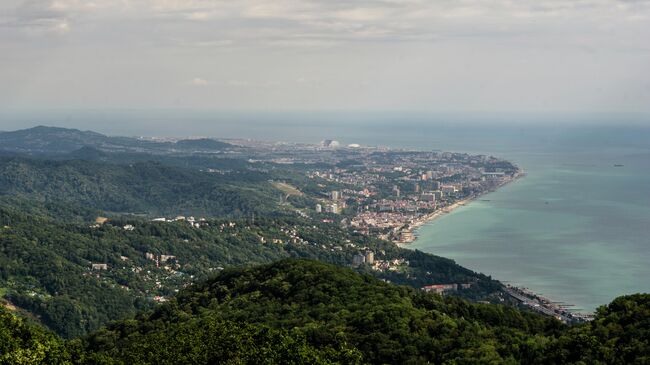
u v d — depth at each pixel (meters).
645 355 111.00
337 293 168.00
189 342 137.12
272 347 128.25
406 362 124.31
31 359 119.69
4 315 132.12
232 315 163.25
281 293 175.12
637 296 131.50
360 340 133.75
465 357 121.56
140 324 181.75
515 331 137.12
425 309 150.75
